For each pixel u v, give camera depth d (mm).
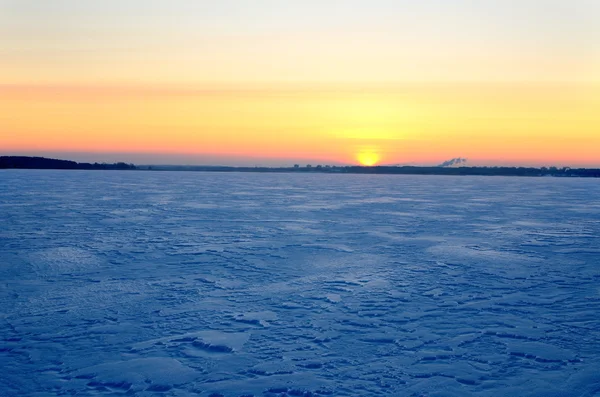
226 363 4520
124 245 10703
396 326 5547
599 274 8195
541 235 12789
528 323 5676
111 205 20562
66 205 20234
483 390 4004
